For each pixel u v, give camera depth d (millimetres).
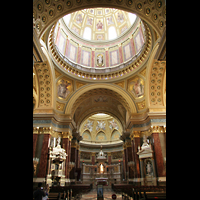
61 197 8141
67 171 18672
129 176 22188
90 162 34500
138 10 10133
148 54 16750
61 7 9812
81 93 21047
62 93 20234
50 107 17656
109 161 34500
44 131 16781
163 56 9828
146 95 18516
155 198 6848
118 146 34656
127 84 20875
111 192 18562
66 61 19828
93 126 36531
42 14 9453
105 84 21250
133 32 20672
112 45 23078
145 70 18531
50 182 15375
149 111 17672
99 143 36094
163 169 15414
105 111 27750
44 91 17766
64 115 19953
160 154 15945
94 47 23281
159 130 16828
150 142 17688
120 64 21406
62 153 15031
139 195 7500
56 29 18219
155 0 9156
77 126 25703
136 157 18188
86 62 22516
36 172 15148
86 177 31891
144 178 16891
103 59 22906
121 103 23188
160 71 17094
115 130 36188
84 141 35219
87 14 23641
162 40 9117
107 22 24547
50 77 17266
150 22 10273
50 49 16172
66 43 20734
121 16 23000
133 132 19141
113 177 31703
